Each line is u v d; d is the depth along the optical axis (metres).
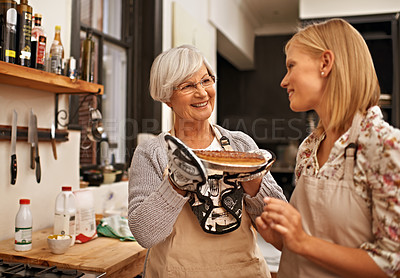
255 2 5.61
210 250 1.23
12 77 1.57
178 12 3.50
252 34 6.42
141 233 1.13
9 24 1.53
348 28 0.93
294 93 0.96
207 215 1.16
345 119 0.91
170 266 1.23
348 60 0.90
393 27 3.94
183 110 1.28
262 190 1.23
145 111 3.13
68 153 2.13
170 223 1.13
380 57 4.09
